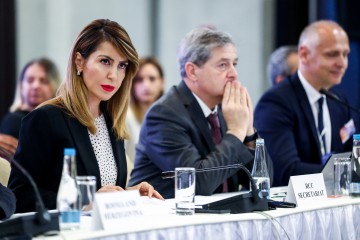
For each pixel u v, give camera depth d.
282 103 8.27
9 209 4.86
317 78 8.38
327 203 5.80
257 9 13.21
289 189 5.77
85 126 5.82
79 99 5.77
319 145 8.27
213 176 6.58
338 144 8.45
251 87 13.20
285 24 13.02
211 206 5.29
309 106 8.34
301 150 8.25
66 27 12.29
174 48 13.09
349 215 5.87
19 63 12.00
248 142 7.04
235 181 7.12
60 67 12.24
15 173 5.65
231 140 6.76
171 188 6.86
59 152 5.70
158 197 5.93
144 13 12.92
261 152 6.02
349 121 8.59
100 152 5.99
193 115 7.01
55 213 4.44
